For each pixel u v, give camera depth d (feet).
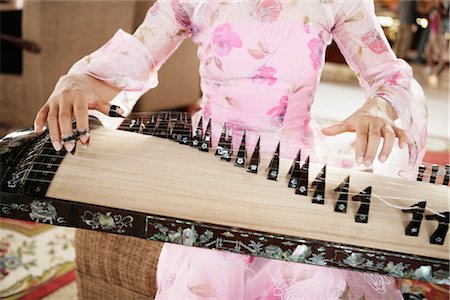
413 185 3.55
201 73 4.83
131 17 11.22
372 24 4.52
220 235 3.16
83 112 3.61
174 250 4.01
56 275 6.63
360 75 4.62
